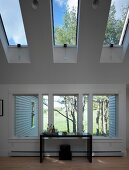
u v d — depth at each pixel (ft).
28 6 13.71
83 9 13.99
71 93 20.31
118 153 19.66
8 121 20.08
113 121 21.18
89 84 20.34
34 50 17.21
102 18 14.55
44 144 19.86
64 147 18.69
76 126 20.89
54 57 18.69
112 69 19.13
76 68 18.93
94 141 19.89
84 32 15.66
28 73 19.38
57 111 20.97
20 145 19.92
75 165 16.87
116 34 17.74
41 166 16.61
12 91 20.22
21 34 17.69
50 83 20.29
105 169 15.79
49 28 15.31
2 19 16.39
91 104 20.30
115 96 21.26
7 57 18.26
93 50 17.21
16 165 16.84
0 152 19.88
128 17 16.20
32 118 20.94
